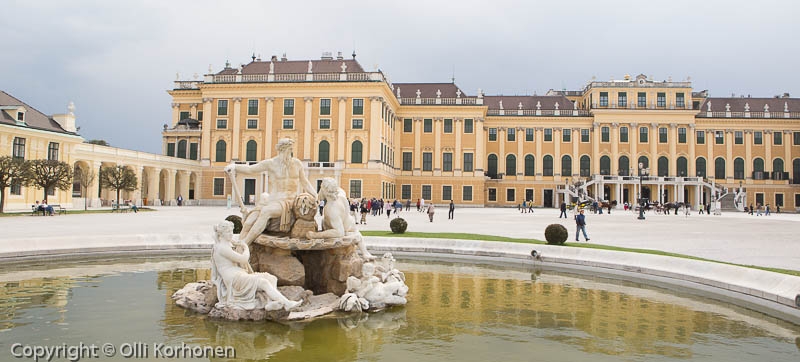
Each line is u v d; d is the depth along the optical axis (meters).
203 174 65.94
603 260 15.82
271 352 7.88
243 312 9.37
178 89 75.06
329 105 64.75
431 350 8.08
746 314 10.58
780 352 8.19
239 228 20.62
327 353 7.87
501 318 10.08
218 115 66.31
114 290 12.04
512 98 89.12
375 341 8.51
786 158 81.50
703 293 12.63
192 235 19.47
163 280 13.35
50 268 15.25
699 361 7.73
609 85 81.75
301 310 10.01
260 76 65.31
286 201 11.26
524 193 83.25
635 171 80.31
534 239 21.64
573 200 75.69
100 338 8.45
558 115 82.94
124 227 26.28
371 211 51.28
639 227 33.19
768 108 83.31
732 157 82.06
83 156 48.75
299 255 11.70
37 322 9.31
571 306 11.16
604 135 81.50
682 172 80.62
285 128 65.25
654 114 80.56
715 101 87.44
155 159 57.34
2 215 36.44
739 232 28.89
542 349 8.20
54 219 33.19
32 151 44.00
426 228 29.36
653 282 14.02
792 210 81.00
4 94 45.50
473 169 76.94
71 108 49.56
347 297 10.29
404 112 78.19
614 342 8.61
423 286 13.35
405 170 78.00
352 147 64.25
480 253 18.28
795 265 15.02
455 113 77.44
